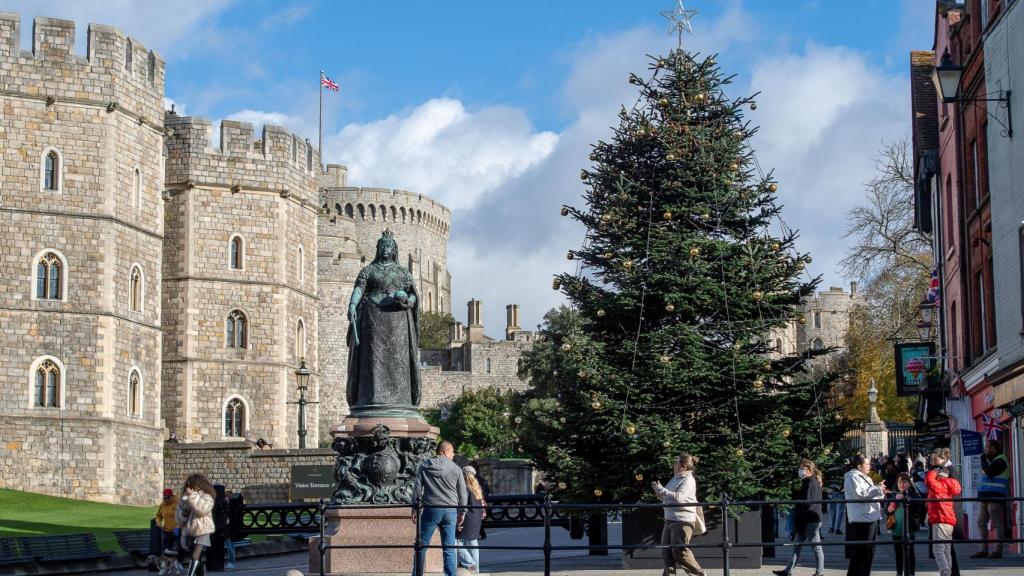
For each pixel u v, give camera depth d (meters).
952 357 39.91
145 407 57.84
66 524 44.25
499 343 137.12
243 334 68.31
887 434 58.88
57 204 54.84
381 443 21.72
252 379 68.06
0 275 53.91
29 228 54.44
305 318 71.69
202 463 61.81
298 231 71.06
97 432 54.62
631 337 25.98
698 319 26.11
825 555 28.81
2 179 54.22
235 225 68.25
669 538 20.50
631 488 24.92
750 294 25.53
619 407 24.84
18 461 53.56
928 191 45.31
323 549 19.45
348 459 21.92
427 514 19.31
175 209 67.44
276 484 61.03
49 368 54.38
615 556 29.86
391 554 21.31
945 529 20.86
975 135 35.00
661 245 25.73
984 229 33.75
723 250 25.69
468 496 21.19
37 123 54.81
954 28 36.44
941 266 41.78
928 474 21.08
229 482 61.44
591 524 30.69
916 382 39.97
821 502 18.28
